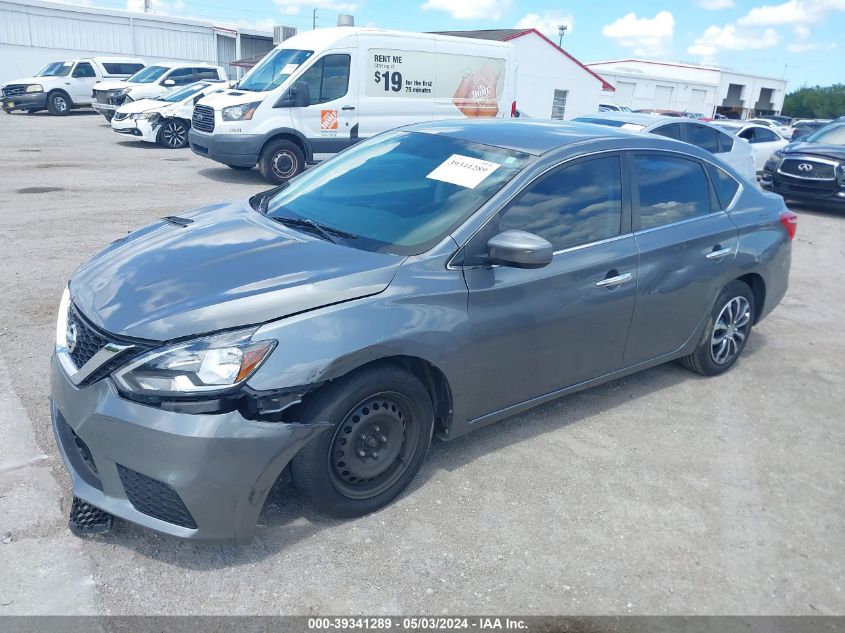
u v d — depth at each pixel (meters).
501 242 3.15
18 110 25.14
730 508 3.46
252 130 11.57
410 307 3.02
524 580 2.85
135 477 2.63
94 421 2.63
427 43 12.67
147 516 2.66
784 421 4.41
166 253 3.22
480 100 13.55
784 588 2.94
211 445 2.55
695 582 2.93
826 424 4.41
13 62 29.39
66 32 30.25
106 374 2.67
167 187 11.00
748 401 4.66
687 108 49.81
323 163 4.45
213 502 2.61
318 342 2.74
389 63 12.39
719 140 11.34
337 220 3.58
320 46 11.87
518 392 3.62
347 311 2.86
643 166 4.16
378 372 2.96
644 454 3.88
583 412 4.32
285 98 11.73
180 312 2.70
